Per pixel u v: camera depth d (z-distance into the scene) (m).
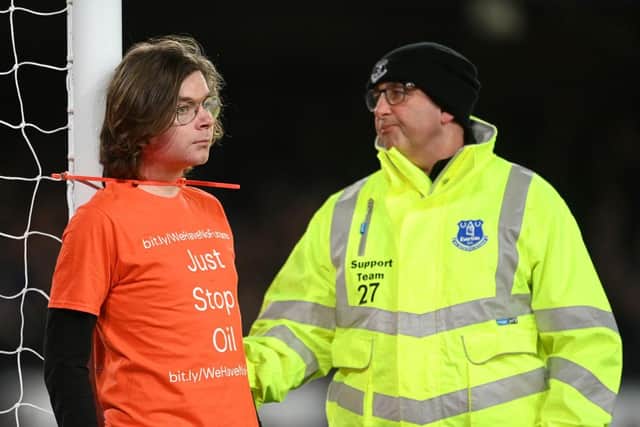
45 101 33.09
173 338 8.72
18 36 32.53
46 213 31.94
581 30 36.50
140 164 9.00
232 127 37.16
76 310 8.43
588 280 10.63
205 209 9.52
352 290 10.95
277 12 35.56
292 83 37.38
